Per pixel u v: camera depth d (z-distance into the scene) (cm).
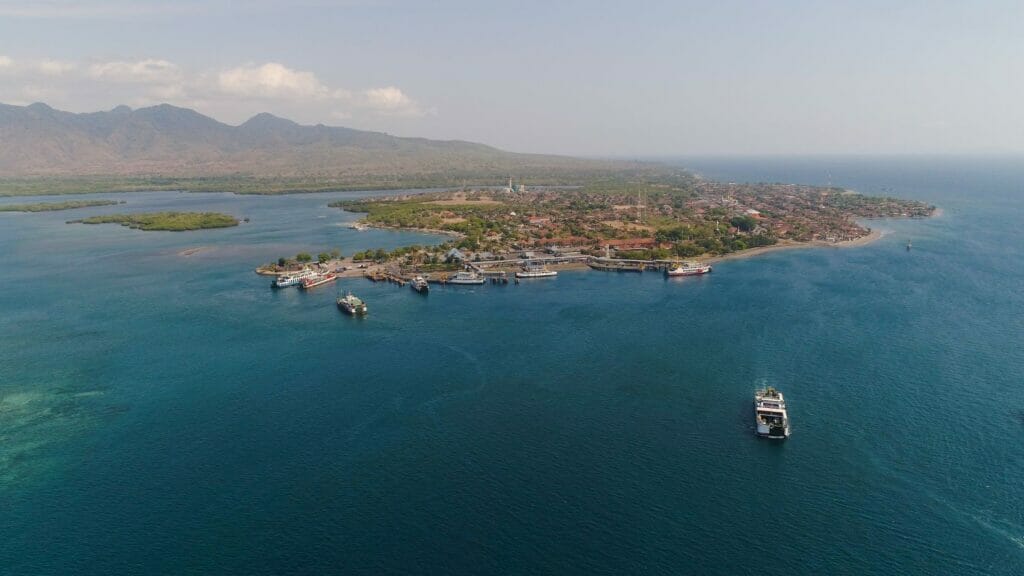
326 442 13675
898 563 9844
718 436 13675
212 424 14562
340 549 10312
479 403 15462
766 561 9925
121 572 9875
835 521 10819
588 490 11800
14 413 15262
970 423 13988
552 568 9844
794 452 12975
